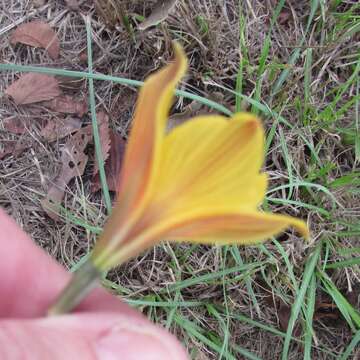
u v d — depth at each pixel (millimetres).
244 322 228
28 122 238
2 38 246
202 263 223
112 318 114
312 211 228
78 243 228
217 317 218
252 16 247
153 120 85
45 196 231
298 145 232
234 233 90
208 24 232
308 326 212
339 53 245
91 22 243
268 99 234
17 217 230
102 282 214
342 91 229
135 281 223
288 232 227
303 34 244
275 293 224
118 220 91
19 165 235
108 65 242
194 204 88
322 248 231
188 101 237
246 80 238
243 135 86
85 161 231
